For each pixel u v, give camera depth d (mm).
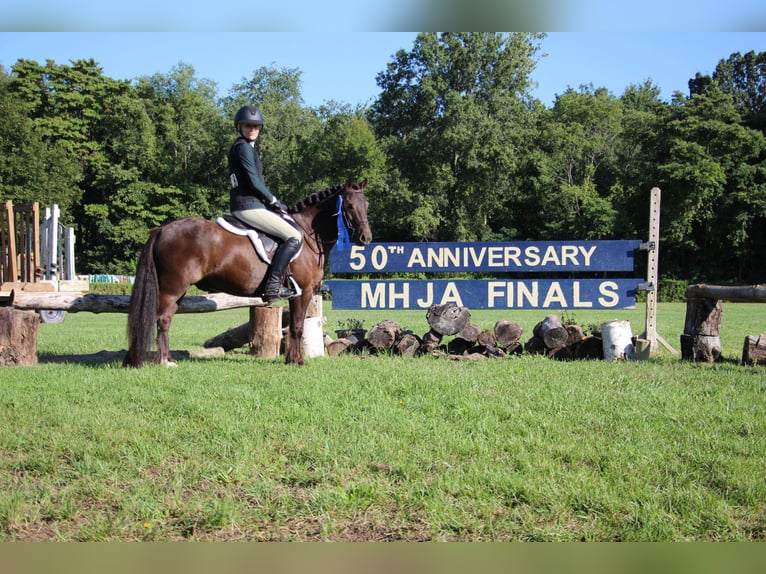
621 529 4094
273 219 9164
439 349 11477
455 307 11133
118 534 4016
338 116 58312
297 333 9805
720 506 4355
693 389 8031
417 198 53625
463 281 11992
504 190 57062
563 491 4531
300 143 58656
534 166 59531
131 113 60250
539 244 11922
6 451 5414
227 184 62844
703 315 10711
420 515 4254
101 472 4863
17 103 52312
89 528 4031
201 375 8508
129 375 8422
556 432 5941
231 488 4645
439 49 53250
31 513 4250
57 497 4500
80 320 24109
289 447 5441
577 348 11133
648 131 60469
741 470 4957
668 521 4180
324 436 5684
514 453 5328
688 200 52906
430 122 53969
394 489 4566
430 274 22781
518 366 9781
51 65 61500
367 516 4246
